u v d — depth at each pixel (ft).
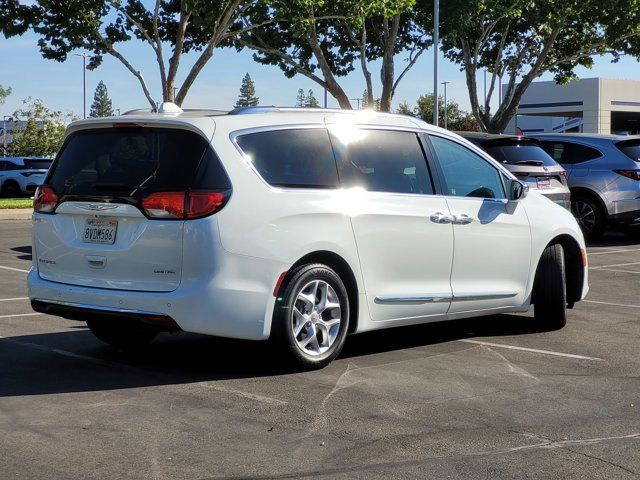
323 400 18.56
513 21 124.16
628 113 189.67
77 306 20.67
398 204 22.63
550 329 26.89
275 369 21.26
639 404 18.51
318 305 21.08
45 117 241.55
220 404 18.17
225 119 20.47
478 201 24.75
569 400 18.78
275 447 15.47
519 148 46.32
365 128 22.82
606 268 43.29
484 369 21.59
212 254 19.35
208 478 13.92
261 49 111.86
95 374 20.67
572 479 13.98
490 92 128.67
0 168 115.14
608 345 24.67
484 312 25.14
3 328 26.27
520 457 15.02
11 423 16.75
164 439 15.85
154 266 19.75
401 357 22.86
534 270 26.17
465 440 15.93
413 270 23.00
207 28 96.27
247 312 19.74
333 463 14.66
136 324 20.33
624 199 55.01
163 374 20.74
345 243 21.39
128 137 20.76
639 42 123.03
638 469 14.47
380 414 17.56
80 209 20.81
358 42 115.34
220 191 19.60
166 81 96.58
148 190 19.89
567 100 179.01
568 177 56.75
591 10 121.90
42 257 21.71
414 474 14.15
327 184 21.45
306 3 94.17
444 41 121.19
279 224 20.22
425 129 24.25
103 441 15.71
